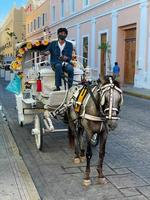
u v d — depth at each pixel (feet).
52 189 15.52
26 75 26.03
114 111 13.87
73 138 21.13
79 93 16.89
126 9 64.03
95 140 18.67
